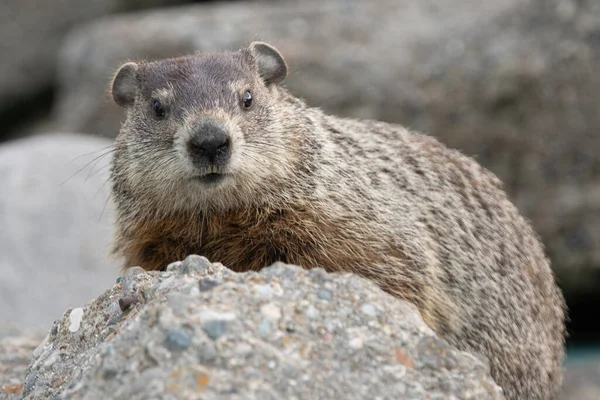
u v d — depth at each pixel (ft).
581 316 67.56
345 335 24.08
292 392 22.47
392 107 72.54
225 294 24.30
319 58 76.69
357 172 35.22
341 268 33.12
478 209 38.22
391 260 33.27
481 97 69.00
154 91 34.50
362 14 82.89
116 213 35.96
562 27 68.69
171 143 33.06
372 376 23.45
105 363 23.07
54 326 28.94
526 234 40.04
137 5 99.35
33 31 100.42
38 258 58.39
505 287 37.47
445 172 38.37
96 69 84.64
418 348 24.30
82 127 83.97
